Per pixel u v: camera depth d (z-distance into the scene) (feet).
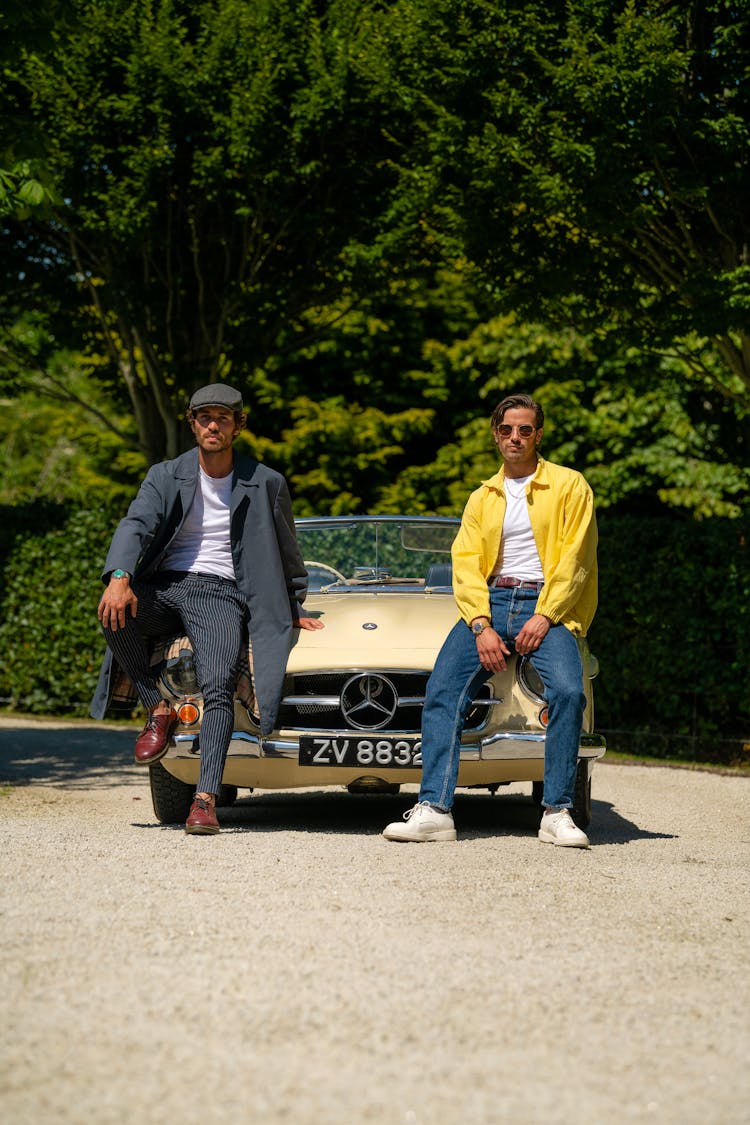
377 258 39.81
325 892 14.21
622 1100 8.49
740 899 15.12
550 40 29.81
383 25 37.52
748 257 33.17
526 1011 10.32
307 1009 10.14
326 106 37.35
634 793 27.63
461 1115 8.11
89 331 46.06
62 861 15.74
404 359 74.23
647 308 32.63
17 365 46.91
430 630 20.11
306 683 19.27
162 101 38.29
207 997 10.39
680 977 11.57
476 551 18.92
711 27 30.32
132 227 38.65
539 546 18.78
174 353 42.96
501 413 18.97
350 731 18.90
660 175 29.58
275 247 42.80
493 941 12.44
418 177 32.96
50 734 38.47
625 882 15.67
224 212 41.50
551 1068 9.05
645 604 36.88
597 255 32.71
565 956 12.05
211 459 19.02
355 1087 8.54
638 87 27.76
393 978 11.06
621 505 65.46
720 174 30.07
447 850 17.24
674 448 60.18
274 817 21.91
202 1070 8.77
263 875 15.05
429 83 32.04
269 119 38.37
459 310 72.23
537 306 33.40
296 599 19.89
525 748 18.88
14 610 47.14
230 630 18.66
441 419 74.13
